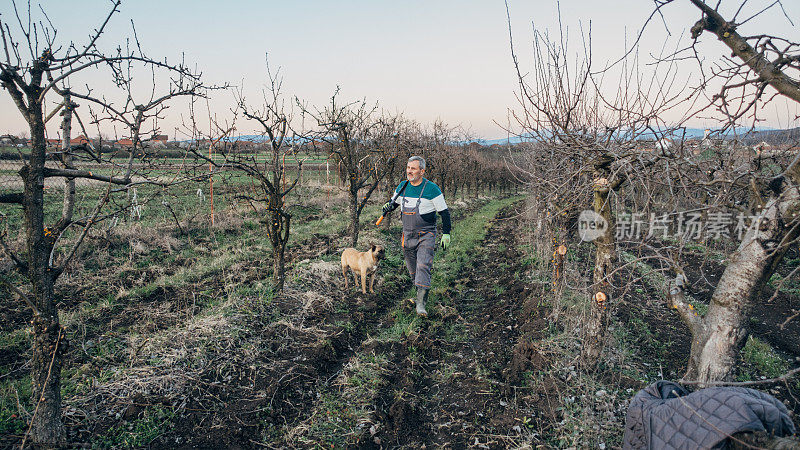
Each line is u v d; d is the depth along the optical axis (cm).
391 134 1277
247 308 550
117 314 556
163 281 682
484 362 482
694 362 288
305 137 677
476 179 2517
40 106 265
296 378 425
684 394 250
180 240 941
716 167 292
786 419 196
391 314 612
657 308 620
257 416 366
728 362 269
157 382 386
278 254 615
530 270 788
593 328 419
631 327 540
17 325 502
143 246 862
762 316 626
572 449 321
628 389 392
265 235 1039
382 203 1741
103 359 426
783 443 177
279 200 600
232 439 338
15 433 305
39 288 280
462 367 475
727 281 270
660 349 488
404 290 734
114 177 318
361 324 578
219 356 445
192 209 1277
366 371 447
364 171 1133
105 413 347
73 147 312
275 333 509
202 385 396
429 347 515
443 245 570
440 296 697
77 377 391
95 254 787
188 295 628
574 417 354
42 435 294
